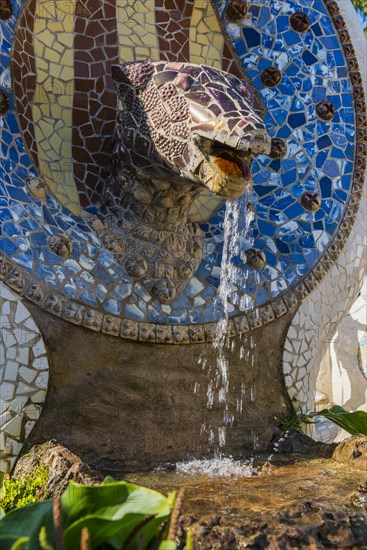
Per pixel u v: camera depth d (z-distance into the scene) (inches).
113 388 167.5
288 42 202.5
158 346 172.2
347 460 168.6
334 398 335.0
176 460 172.1
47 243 166.4
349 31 207.3
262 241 190.9
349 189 201.5
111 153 179.2
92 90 185.0
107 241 174.4
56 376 162.2
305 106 201.5
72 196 178.1
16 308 158.9
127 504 120.4
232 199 173.5
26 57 177.6
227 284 182.7
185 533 130.5
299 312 190.5
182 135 156.3
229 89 157.2
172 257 177.5
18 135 172.2
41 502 125.3
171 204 174.9
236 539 129.0
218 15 199.2
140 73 164.9
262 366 185.5
